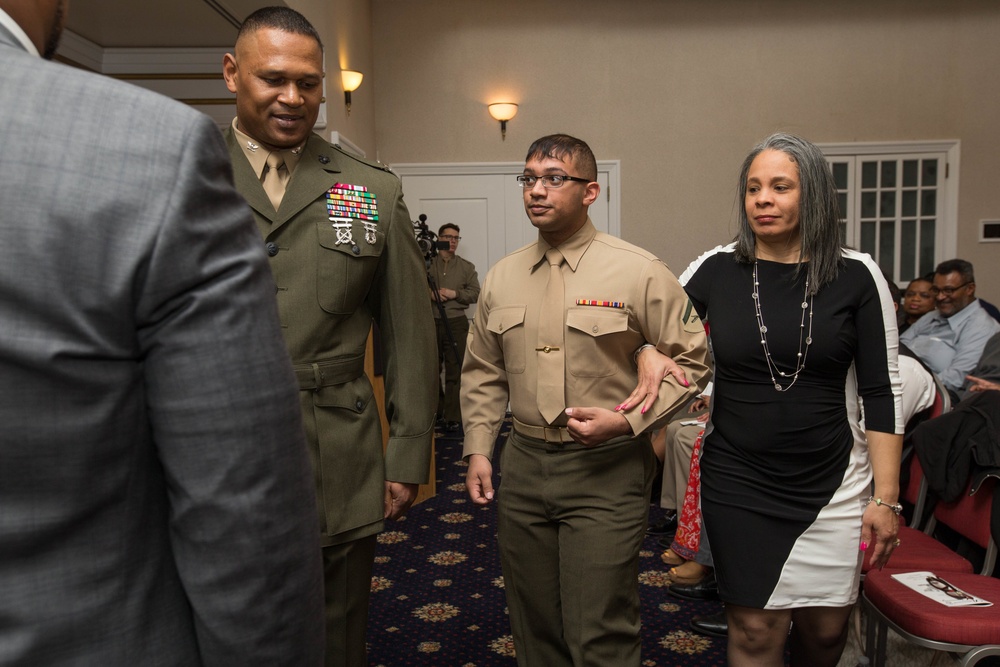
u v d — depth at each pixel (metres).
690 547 2.88
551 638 1.87
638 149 6.81
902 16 6.74
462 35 6.72
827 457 1.70
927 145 6.81
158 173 0.57
